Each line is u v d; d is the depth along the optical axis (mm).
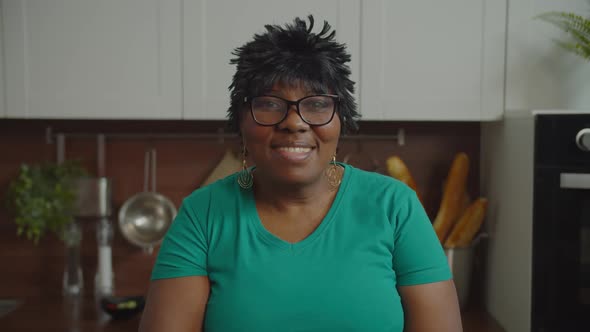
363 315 872
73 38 1680
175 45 1682
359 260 892
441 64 1680
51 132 2020
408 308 926
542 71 1666
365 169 2041
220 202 962
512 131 1633
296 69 877
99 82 1688
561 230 1457
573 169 1436
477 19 1671
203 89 1688
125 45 1683
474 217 1803
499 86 1680
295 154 892
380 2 1670
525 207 1527
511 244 1649
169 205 2008
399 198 943
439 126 2025
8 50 1677
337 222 924
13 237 2041
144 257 2057
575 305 1465
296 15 1672
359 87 1684
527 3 1658
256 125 896
